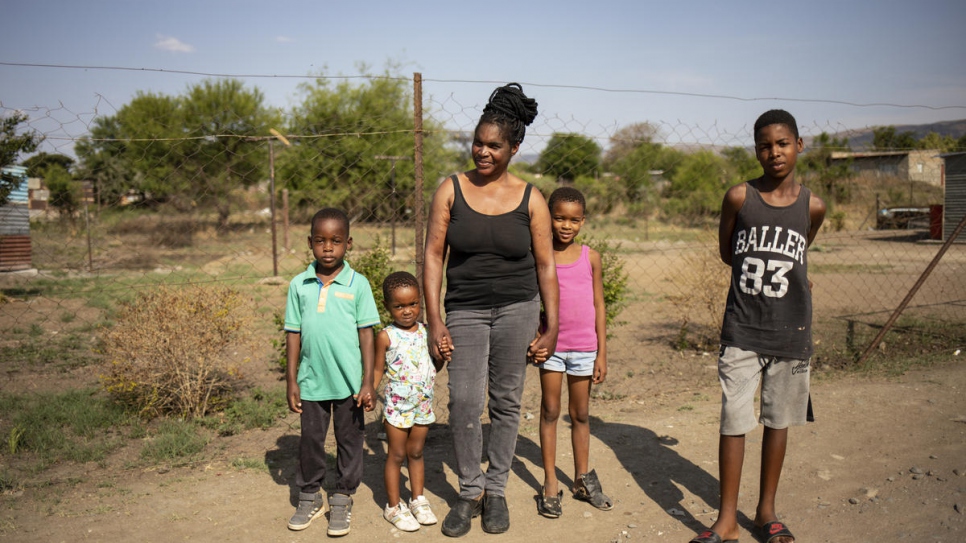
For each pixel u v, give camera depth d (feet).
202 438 15.25
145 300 17.70
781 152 10.00
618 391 19.71
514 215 10.50
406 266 39.37
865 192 110.93
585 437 12.17
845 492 12.34
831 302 36.29
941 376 19.72
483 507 11.53
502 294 10.69
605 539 10.88
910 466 13.35
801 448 14.44
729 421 10.43
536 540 10.86
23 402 18.49
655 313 33.68
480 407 11.03
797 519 11.38
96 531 10.98
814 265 55.77
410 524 11.13
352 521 11.50
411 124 64.59
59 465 14.01
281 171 62.08
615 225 87.45
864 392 18.25
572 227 11.68
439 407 18.01
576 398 11.98
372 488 12.87
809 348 10.31
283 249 60.75
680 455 14.35
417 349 11.29
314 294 11.11
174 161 69.00
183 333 16.79
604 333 12.10
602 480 13.16
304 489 11.32
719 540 10.47
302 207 67.05
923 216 95.14
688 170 85.46
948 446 14.33
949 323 28.19
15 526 11.09
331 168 54.24
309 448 11.12
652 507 12.00
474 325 10.82
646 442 15.12
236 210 66.69
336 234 11.03
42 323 31.12
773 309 10.18
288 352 11.24
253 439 15.49
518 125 10.96
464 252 10.68
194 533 10.98
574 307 11.73
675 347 25.96
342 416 11.12
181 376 17.17
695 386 20.11
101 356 24.41
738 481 10.58
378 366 11.35
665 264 54.49
